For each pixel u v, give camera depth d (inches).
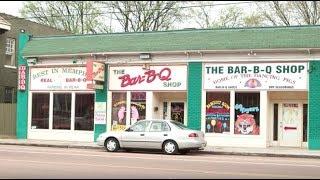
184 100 1072.8
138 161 713.6
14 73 1418.6
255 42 981.2
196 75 1030.4
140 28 1665.8
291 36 965.2
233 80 1006.4
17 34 1439.5
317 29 956.6
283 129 1021.8
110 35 1109.1
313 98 954.1
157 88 1059.3
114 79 1096.8
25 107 1182.9
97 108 1103.6
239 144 1000.2
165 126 880.9
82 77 1125.7
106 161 705.0
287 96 1013.8
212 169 613.0
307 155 858.8
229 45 995.9
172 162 704.4
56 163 661.3
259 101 991.0
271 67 983.0
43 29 1560.0
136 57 1076.5
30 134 1175.6
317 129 950.4
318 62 952.3
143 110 1072.2
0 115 1282.0
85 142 1087.6
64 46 1134.4
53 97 1157.1
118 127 1090.1
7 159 710.5
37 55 1154.7
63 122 1146.0
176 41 1039.0
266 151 908.6
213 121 1021.8
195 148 864.3
